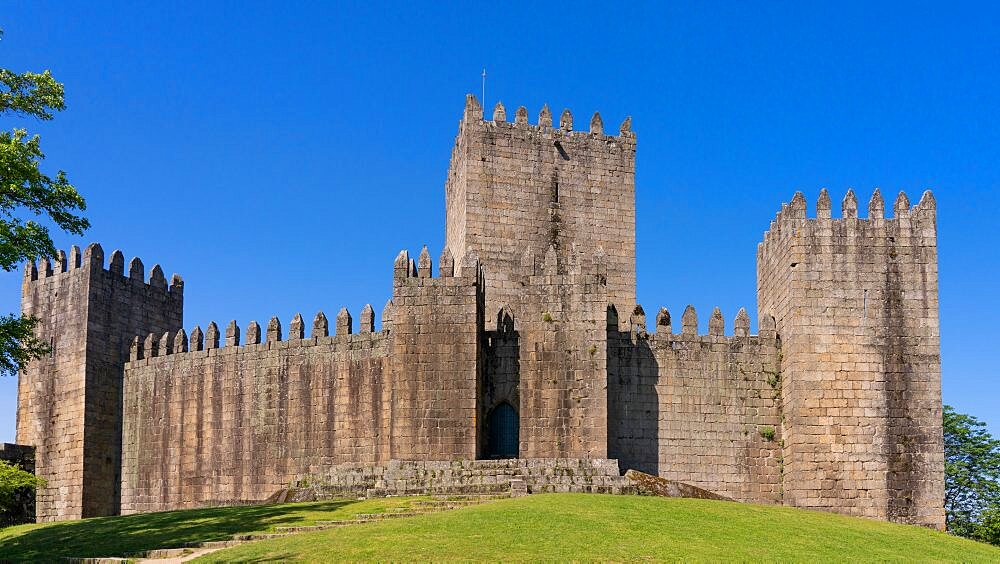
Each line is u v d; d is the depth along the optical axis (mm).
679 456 60188
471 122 67625
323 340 62250
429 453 55562
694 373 61156
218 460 64562
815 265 58844
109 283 71062
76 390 69125
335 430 60844
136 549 39750
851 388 57938
